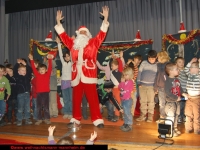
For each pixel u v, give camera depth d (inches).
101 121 145.9
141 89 161.0
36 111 161.9
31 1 231.1
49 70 161.2
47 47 213.2
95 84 147.0
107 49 211.2
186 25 214.8
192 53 174.7
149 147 110.0
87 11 242.4
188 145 108.6
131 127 137.4
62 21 249.4
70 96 174.2
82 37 144.1
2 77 154.4
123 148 113.2
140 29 228.5
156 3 224.8
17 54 268.8
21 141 129.3
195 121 128.9
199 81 128.0
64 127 148.1
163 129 115.2
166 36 188.5
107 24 144.1
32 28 263.0
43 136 127.7
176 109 126.2
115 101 158.1
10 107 163.3
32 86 166.6
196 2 212.1
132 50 205.2
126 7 231.6
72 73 146.9
